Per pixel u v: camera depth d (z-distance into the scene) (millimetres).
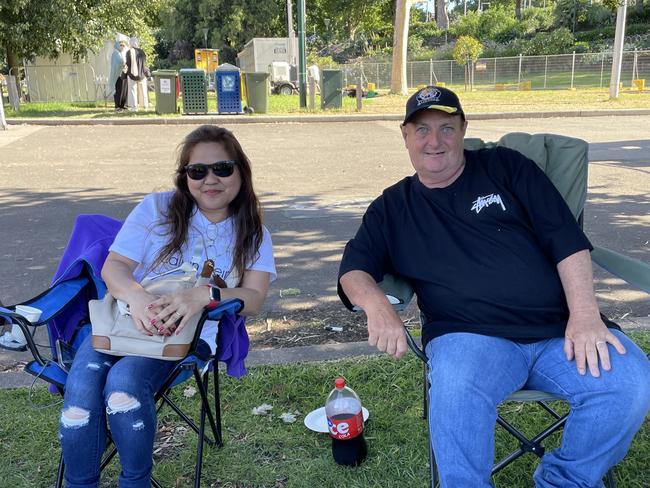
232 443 2766
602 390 1994
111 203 7031
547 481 2055
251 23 45719
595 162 9258
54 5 18219
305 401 3066
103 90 20422
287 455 2686
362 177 8438
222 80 15719
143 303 2213
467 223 2377
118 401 2062
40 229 6031
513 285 2285
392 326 2168
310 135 12805
